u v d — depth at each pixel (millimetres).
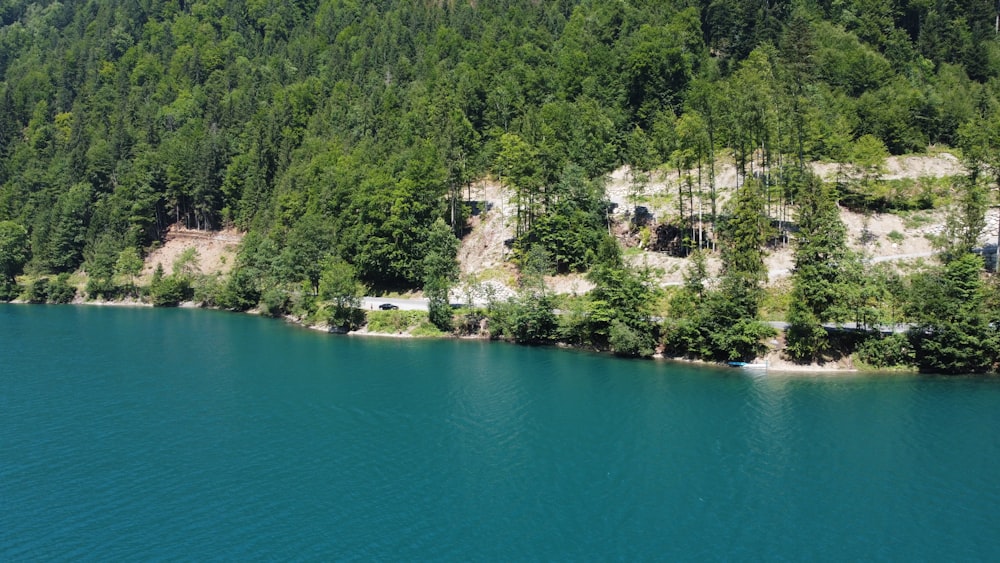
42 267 198000
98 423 80250
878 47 181250
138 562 51406
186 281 180625
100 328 141625
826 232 98812
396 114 190125
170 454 71062
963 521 56594
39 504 60250
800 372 97938
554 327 118812
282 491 62781
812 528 55906
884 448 70688
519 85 184000
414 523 57281
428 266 130625
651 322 109812
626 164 152625
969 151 115625
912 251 113312
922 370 96688
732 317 101375
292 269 152500
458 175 151000
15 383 97188
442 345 120562
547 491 62781
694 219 128125
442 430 77750
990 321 94562
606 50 182250
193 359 111562
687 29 183875
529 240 137750
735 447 71688
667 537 54875
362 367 105312
